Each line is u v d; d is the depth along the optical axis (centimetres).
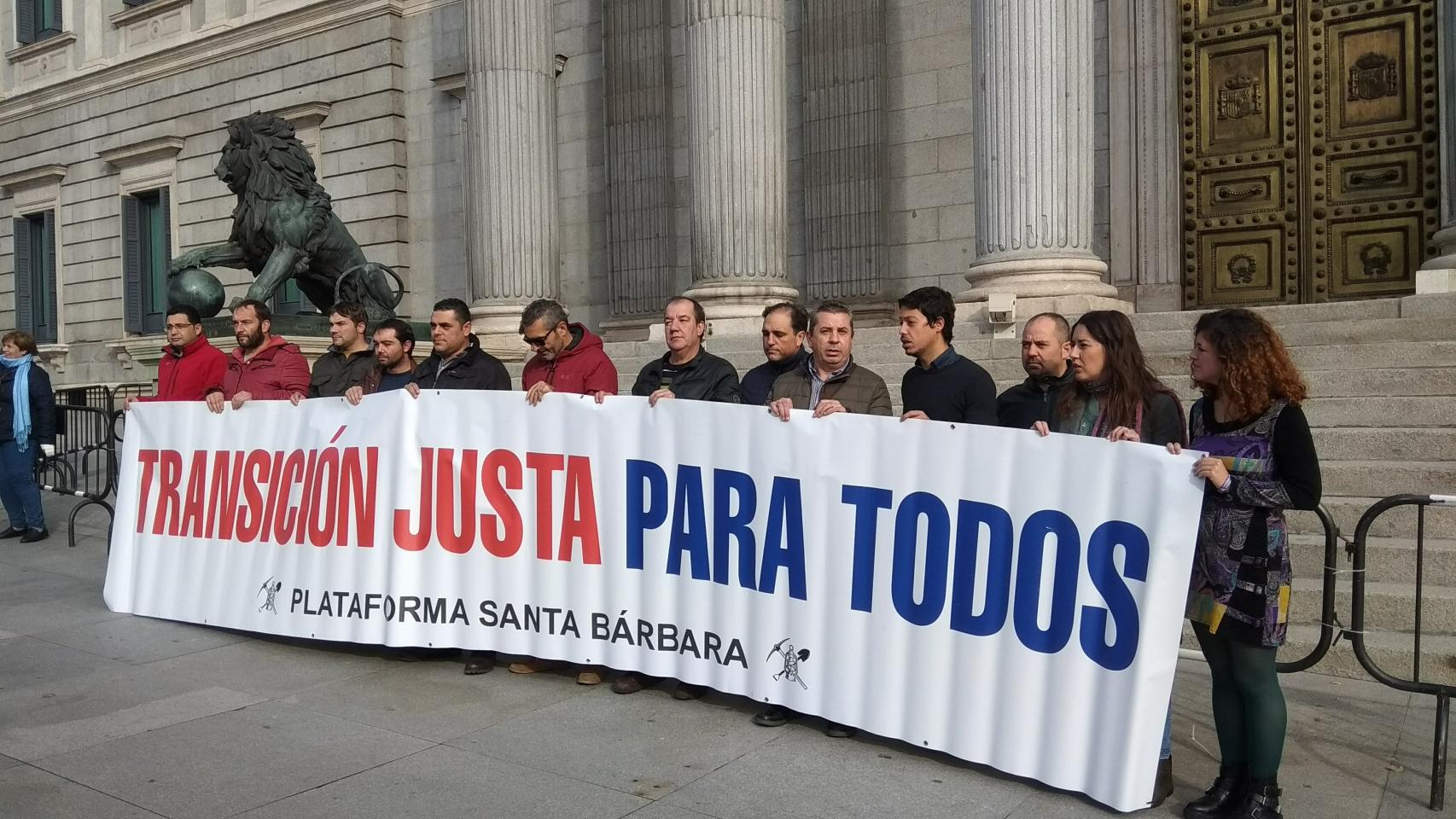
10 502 979
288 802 386
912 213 1346
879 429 437
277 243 1212
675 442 491
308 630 582
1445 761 373
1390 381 692
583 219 1645
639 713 483
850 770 414
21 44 2502
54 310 2491
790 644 455
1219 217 1169
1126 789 364
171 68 2181
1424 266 850
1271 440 351
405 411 557
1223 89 1168
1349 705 476
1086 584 383
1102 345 396
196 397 745
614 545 508
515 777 407
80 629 646
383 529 561
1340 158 1108
